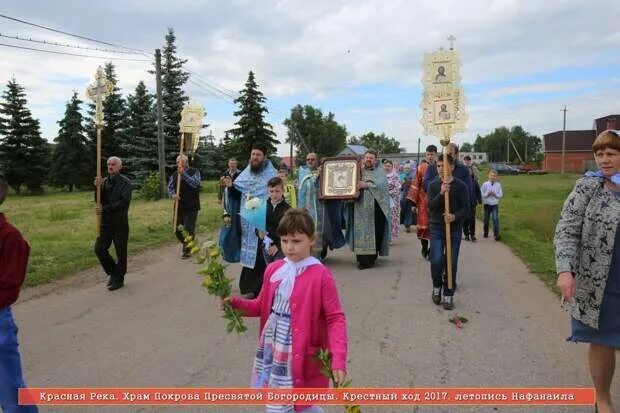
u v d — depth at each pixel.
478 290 7.25
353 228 9.16
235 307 2.92
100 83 7.91
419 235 9.73
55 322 6.04
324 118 95.69
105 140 47.84
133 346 5.19
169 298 7.13
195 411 3.82
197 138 9.91
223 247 7.35
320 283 2.77
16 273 3.01
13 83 46.88
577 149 87.00
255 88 45.34
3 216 3.06
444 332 5.46
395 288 7.50
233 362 4.74
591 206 3.33
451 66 6.67
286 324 2.77
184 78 35.06
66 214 18.58
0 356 3.04
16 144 46.94
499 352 4.86
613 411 3.58
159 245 11.78
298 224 2.80
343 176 9.27
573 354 4.77
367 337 5.34
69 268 8.91
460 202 6.41
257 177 7.19
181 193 10.33
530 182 50.25
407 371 4.46
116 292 7.48
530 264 8.98
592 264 3.31
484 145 137.12
